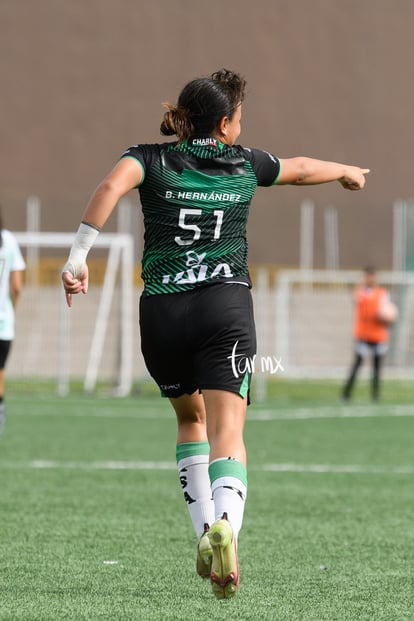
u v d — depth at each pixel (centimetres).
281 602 1792
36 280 8712
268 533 2464
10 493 3012
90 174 12338
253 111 12650
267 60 12719
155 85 12531
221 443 1557
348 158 12794
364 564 2122
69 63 12425
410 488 3219
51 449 4138
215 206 1599
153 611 1714
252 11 12744
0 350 3609
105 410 5903
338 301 8962
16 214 10050
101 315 7575
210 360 1581
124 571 2019
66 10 12456
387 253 10662
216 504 1517
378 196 12688
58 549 2225
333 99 12794
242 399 1591
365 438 4681
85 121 12375
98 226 1552
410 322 9125
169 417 5544
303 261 10844
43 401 6469
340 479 3409
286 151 12706
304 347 8919
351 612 1727
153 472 3512
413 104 12925
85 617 1667
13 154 12219
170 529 2483
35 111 12306
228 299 1581
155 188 1593
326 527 2548
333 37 12850
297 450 4225
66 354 7806
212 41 12675
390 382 8644
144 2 12556
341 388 7944
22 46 12362
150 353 1634
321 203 11675
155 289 1602
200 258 1591
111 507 2791
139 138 12456
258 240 10894
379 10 12962
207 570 1562
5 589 1862
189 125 1614
